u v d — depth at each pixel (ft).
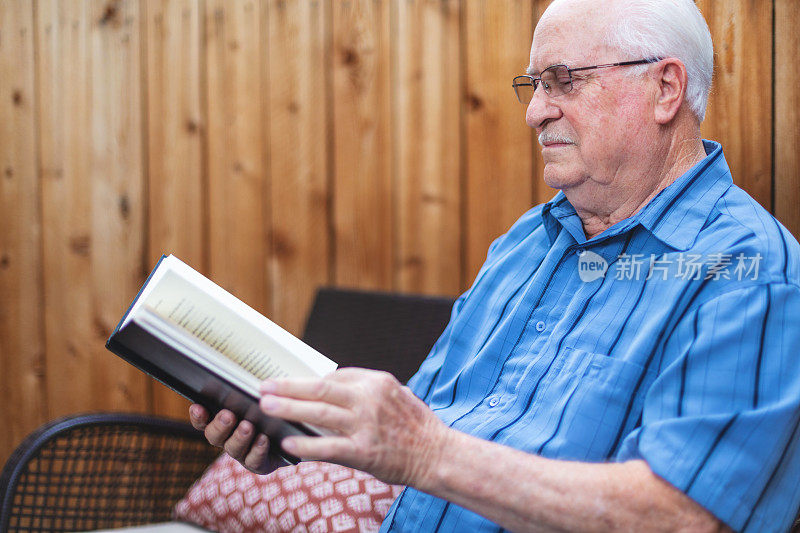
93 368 7.70
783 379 2.68
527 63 5.56
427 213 6.09
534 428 3.25
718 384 2.73
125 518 5.28
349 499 4.37
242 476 4.88
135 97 7.30
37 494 4.82
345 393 2.51
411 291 6.19
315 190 6.57
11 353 8.10
